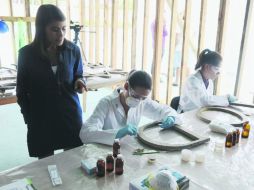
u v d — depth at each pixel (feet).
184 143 4.54
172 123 5.29
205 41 10.75
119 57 15.31
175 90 13.41
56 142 5.73
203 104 6.89
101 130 4.62
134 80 4.63
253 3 9.07
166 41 12.59
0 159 8.59
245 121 5.44
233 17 9.86
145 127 5.21
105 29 15.46
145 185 3.14
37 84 5.31
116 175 3.61
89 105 13.87
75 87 5.98
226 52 10.18
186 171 3.78
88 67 11.20
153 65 12.50
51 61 5.44
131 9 13.88
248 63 9.84
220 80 10.28
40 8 5.10
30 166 3.76
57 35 5.16
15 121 11.64
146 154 4.23
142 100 5.14
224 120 5.82
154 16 12.37
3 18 13.48
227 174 3.75
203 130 5.32
